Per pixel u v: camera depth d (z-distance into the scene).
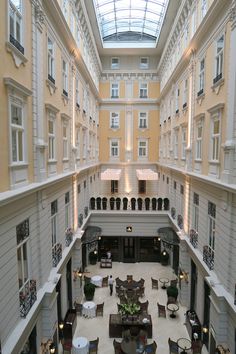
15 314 6.19
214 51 9.27
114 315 10.65
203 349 9.44
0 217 5.46
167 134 19.47
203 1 10.79
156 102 23.84
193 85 12.04
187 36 13.34
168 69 19.23
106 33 22.11
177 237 14.81
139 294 12.84
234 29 7.43
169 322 11.11
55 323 8.43
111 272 16.06
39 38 7.85
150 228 17.30
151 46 22.33
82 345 8.84
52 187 9.20
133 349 8.51
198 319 10.45
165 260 17.11
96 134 22.59
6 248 5.78
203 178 9.52
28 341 6.97
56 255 9.63
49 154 9.48
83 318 11.31
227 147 7.66
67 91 11.80
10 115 6.02
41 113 8.16
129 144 24.47
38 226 7.88
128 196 24.41
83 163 16.12
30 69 7.36
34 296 7.20
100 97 23.11
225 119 8.20
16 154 6.64
